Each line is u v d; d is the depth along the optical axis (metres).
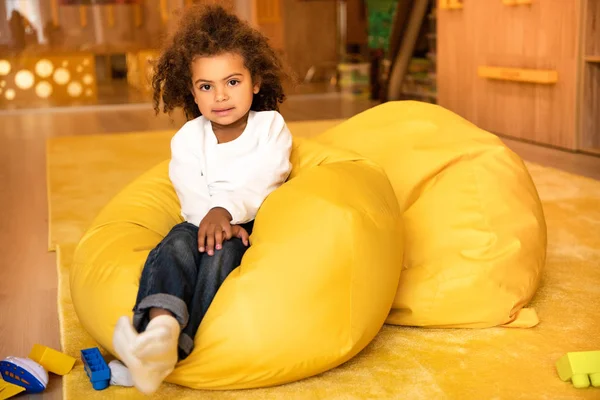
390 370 1.47
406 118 1.91
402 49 6.04
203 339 1.35
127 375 1.44
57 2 6.85
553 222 2.55
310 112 6.19
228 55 1.56
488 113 4.72
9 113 6.61
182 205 1.64
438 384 1.40
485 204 1.69
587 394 1.34
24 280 2.20
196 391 1.41
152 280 1.33
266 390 1.40
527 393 1.35
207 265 1.41
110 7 6.97
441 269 1.66
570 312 1.75
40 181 3.68
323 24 8.40
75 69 7.01
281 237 1.40
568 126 3.95
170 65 1.71
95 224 1.72
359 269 1.40
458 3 4.91
